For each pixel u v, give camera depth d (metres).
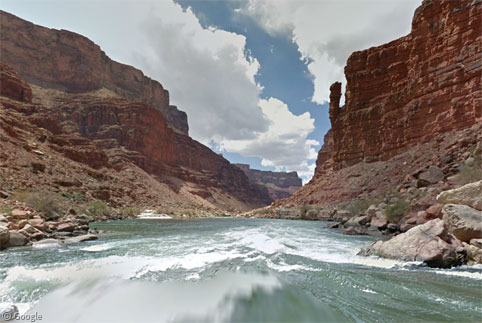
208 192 128.00
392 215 19.92
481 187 11.20
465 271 7.72
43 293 5.56
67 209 27.83
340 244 13.66
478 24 34.06
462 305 5.03
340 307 4.93
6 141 38.09
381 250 9.84
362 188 41.88
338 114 62.84
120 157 82.56
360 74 56.62
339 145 59.50
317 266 8.34
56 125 63.06
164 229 22.77
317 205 48.25
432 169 25.02
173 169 118.88
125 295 5.45
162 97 171.88
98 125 93.69
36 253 10.07
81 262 8.44
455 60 35.91
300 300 5.26
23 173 33.53
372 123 52.12
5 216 14.45
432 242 8.87
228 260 9.14
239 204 151.75
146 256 9.69
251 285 6.19
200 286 6.06
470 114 32.19
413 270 7.88
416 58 42.78
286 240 15.32
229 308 4.79
